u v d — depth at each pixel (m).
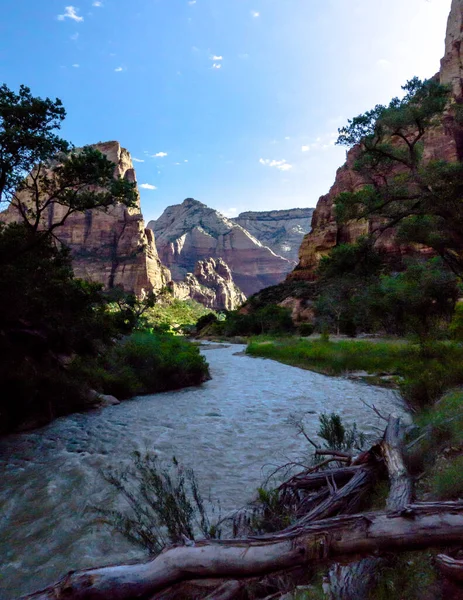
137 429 8.95
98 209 11.41
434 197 12.25
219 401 12.52
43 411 9.77
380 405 10.61
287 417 9.63
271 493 3.65
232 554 1.96
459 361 8.90
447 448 4.25
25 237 10.19
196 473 5.79
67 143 9.80
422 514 2.06
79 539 3.86
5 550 3.73
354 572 2.26
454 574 1.81
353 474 3.82
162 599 1.83
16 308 9.34
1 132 8.73
